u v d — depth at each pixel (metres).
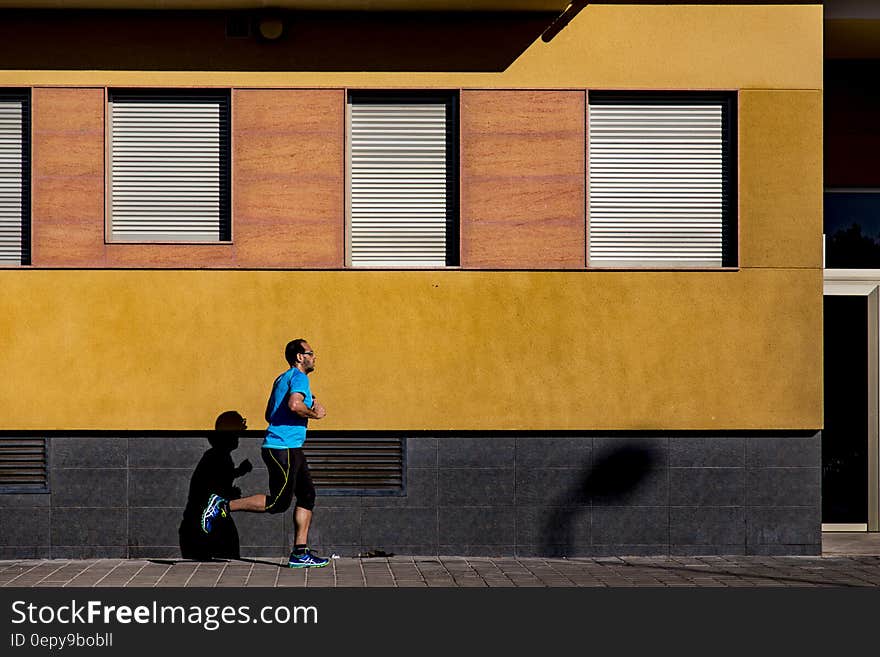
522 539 10.05
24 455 10.02
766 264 10.12
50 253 10.00
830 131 12.06
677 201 10.27
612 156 10.27
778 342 10.11
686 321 10.09
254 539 10.02
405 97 10.29
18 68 10.05
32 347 9.93
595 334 10.08
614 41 10.20
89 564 9.72
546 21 10.20
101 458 9.97
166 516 9.98
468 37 10.18
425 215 10.25
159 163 10.18
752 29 10.21
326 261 10.09
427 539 10.05
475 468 10.06
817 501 10.14
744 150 10.16
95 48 10.09
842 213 12.13
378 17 10.18
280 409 9.38
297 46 10.14
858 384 12.17
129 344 9.96
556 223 10.12
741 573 9.26
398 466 10.10
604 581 8.88
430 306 10.04
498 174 10.13
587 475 10.09
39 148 10.03
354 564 9.68
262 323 10.01
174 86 10.09
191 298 10.00
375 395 10.01
